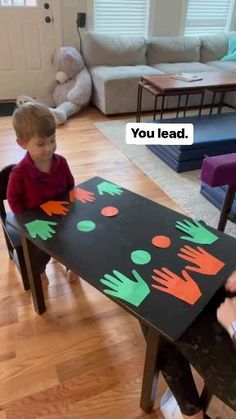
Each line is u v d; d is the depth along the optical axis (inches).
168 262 36.0
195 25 179.0
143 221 42.6
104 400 43.6
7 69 156.3
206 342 28.8
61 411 42.3
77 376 46.3
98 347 50.2
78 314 55.4
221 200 81.6
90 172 99.8
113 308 56.6
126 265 35.6
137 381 45.8
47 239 39.4
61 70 148.7
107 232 40.5
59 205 45.8
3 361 47.9
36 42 154.0
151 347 33.5
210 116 119.7
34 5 145.4
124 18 163.2
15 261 61.1
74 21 154.6
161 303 31.2
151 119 139.0
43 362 48.0
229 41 171.8
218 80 123.1
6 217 50.7
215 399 35.1
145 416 42.0
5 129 128.0
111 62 153.9
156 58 161.5
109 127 132.1
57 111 130.2
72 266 35.6
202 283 33.4
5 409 42.4
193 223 42.3
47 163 50.0
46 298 58.2
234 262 36.1
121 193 48.7
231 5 178.9
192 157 100.3
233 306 30.7
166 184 95.0
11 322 53.7
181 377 34.7
